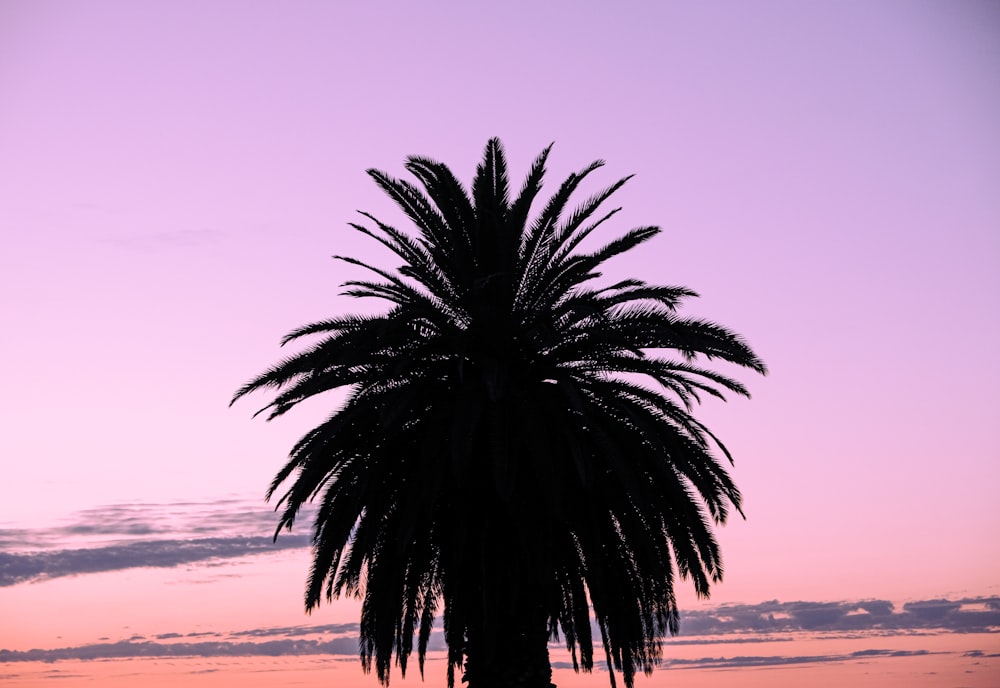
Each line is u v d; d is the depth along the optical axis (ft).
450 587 84.07
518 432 75.87
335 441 80.18
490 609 77.97
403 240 82.23
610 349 80.69
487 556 78.69
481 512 79.51
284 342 79.15
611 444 74.84
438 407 80.43
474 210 82.74
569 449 78.69
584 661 91.25
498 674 78.48
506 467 72.43
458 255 81.30
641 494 74.59
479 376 78.43
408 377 81.00
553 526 81.92
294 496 78.95
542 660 79.41
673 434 78.23
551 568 77.10
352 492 77.77
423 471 75.61
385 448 80.48
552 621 89.20
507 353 80.53
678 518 81.35
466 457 73.82
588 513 79.92
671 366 83.20
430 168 82.84
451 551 81.51
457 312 82.58
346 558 84.79
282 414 83.66
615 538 83.30
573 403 72.08
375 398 79.71
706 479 82.64
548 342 73.46
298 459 81.30
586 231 81.92
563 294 82.02
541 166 82.58
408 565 84.48
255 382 79.10
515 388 77.66
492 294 80.18
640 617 84.43
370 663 85.20
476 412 73.15
